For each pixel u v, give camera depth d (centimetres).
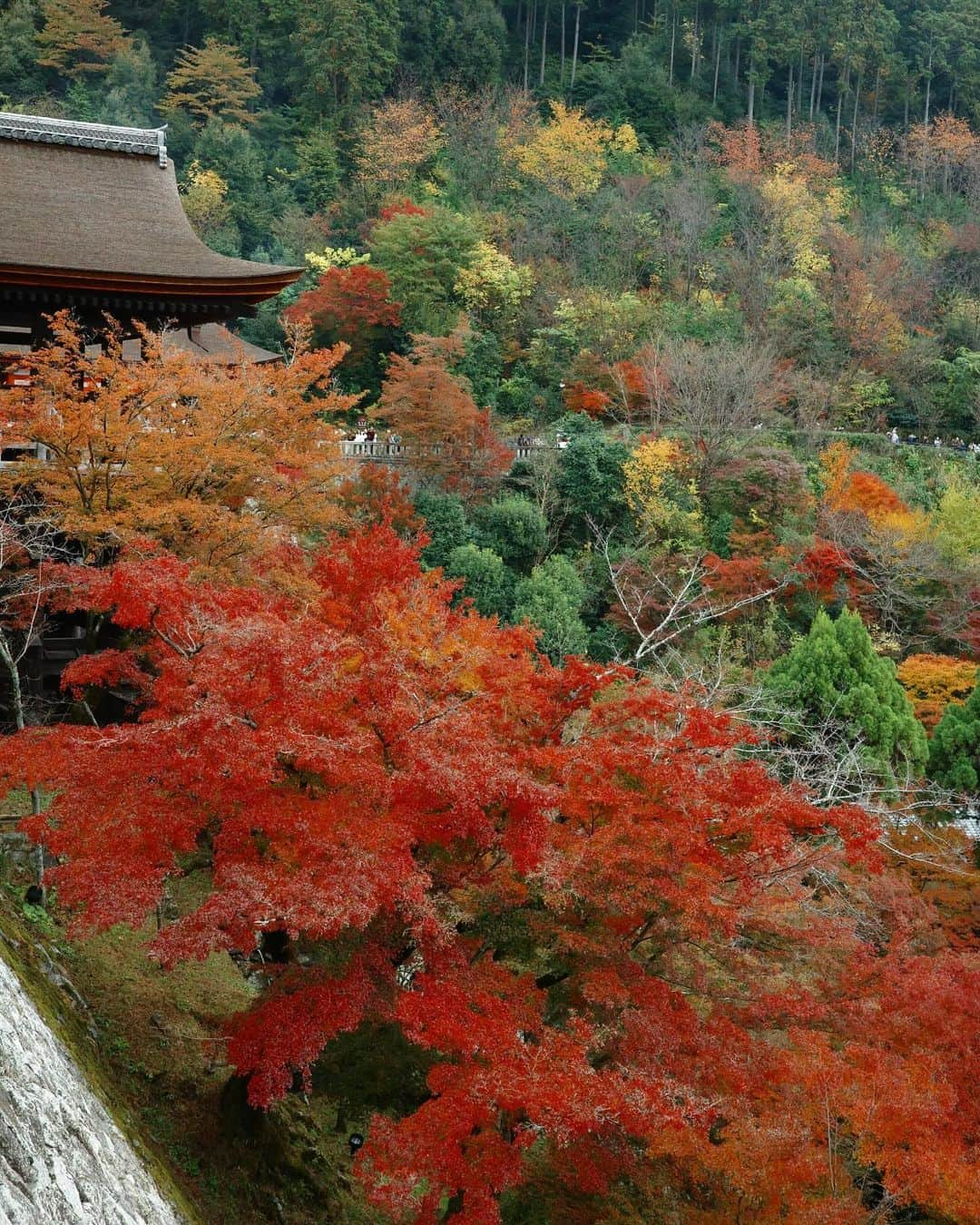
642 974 1012
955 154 8325
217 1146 1107
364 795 980
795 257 6284
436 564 3288
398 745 1011
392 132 6888
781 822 1053
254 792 943
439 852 1058
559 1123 820
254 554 1636
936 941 1515
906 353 5666
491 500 3662
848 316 5700
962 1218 876
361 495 3241
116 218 2091
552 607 3136
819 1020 1108
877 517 3662
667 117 8131
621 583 3338
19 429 1522
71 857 939
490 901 1045
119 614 1022
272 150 7269
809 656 2488
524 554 3497
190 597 1043
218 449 1595
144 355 1769
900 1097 919
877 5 8862
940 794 2130
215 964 1441
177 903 1523
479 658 1130
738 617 3375
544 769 1120
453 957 983
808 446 4597
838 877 1551
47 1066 813
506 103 7506
